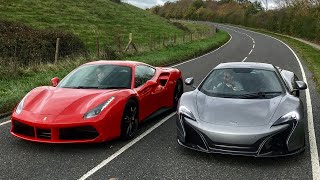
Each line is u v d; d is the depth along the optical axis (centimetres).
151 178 416
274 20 6109
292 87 640
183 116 489
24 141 550
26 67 1305
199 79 1230
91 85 586
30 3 3609
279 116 456
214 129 447
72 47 1628
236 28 7219
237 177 418
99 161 470
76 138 496
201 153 499
